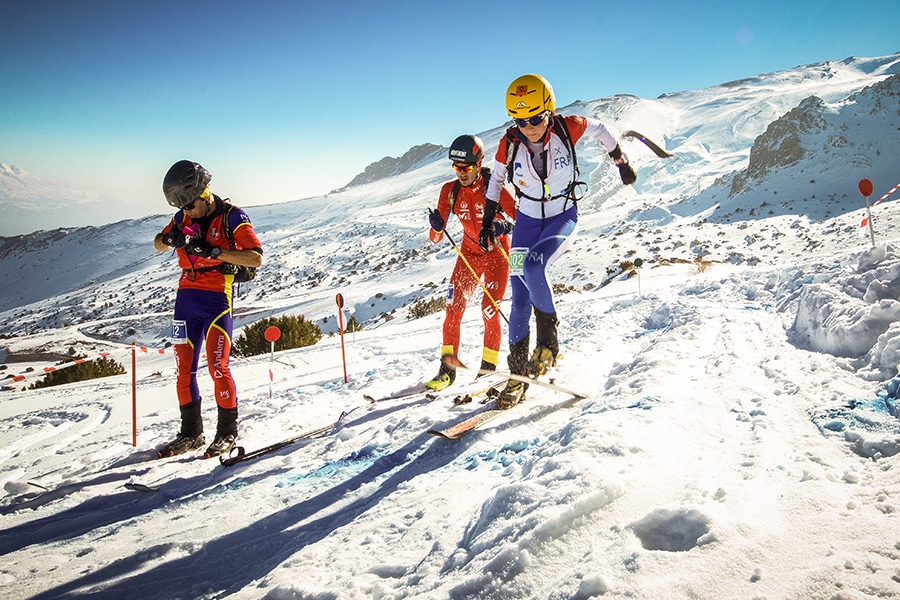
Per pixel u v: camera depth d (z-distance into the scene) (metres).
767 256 39.66
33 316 132.00
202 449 4.72
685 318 5.49
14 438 6.52
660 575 1.48
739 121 196.25
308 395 6.34
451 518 2.47
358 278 80.56
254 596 2.24
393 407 4.97
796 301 5.21
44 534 3.41
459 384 5.37
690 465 2.12
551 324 4.05
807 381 2.97
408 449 3.79
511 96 3.77
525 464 2.70
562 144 3.88
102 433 6.04
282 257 114.75
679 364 3.69
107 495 3.88
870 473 1.89
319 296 66.69
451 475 3.08
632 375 3.72
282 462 4.06
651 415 2.66
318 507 3.20
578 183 4.03
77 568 2.88
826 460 2.05
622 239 56.25
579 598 1.50
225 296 4.60
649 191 143.50
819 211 66.25
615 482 1.92
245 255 4.36
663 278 17.28
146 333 54.06
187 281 4.54
